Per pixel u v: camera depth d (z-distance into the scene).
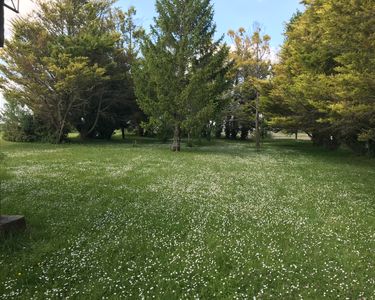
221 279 6.09
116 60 41.56
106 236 7.93
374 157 27.52
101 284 5.77
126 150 29.98
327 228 9.05
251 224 9.15
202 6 30.41
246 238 8.04
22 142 37.50
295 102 26.48
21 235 7.75
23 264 6.40
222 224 9.05
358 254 7.28
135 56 42.97
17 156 23.31
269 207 11.01
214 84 30.28
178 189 13.43
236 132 59.19
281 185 15.05
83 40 35.50
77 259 6.68
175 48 30.20
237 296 5.61
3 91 34.81
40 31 35.41
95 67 34.56
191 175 17.00
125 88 43.03
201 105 30.19
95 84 37.28
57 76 33.38
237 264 6.69
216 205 11.07
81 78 33.41
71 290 5.61
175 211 10.21
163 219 9.39
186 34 29.70
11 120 38.44
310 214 10.39
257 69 37.12
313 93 20.77
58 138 37.59
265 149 35.94
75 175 15.95
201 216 9.77
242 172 18.67
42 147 31.38
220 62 31.22
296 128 31.25
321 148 37.84
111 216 9.49
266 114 34.44
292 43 30.20
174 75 29.95
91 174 16.41
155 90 31.11
